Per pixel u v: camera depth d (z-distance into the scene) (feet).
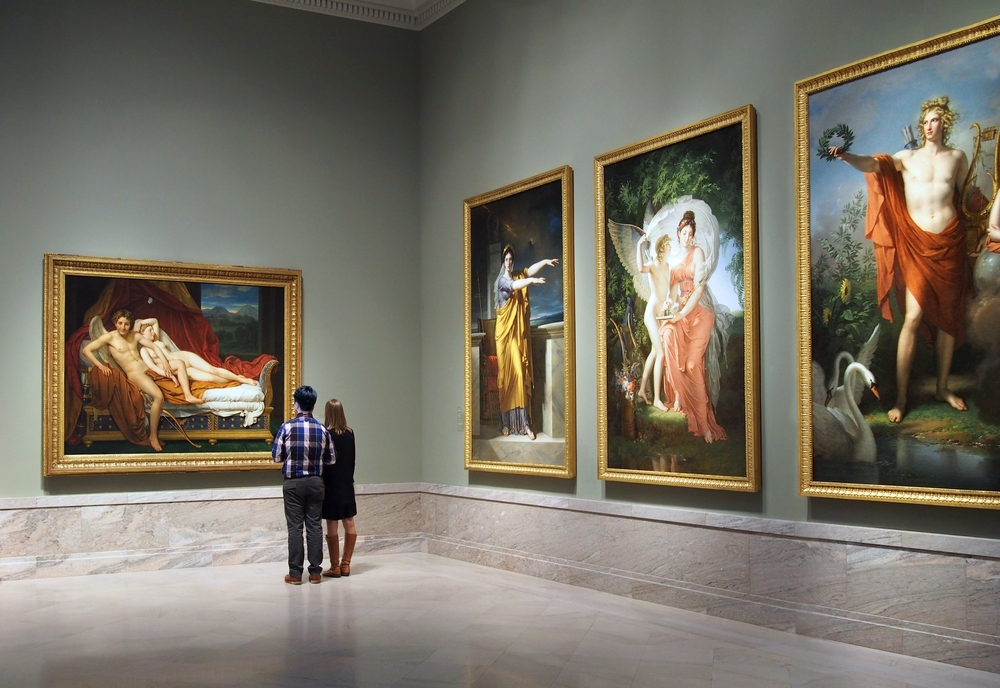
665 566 35.24
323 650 28.19
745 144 32.50
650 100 36.99
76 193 43.88
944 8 27.12
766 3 32.40
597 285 38.45
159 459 44.21
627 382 37.19
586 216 39.93
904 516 27.63
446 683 24.71
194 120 46.55
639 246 36.83
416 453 50.65
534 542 41.88
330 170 49.62
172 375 44.96
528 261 42.93
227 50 47.55
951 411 26.35
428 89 51.42
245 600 36.22
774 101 31.99
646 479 35.96
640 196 36.86
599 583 38.01
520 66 44.27
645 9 37.37
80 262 43.32
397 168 51.42
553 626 31.55
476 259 46.42
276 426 47.09
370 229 50.44
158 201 45.50
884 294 28.12
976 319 25.88
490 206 45.60
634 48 37.86
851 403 28.81
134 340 44.37
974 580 25.80
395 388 50.39
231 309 46.55
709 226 33.96
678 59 35.81
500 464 43.93
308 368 48.24
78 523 42.70
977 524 25.89
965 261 26.20
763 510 31.89
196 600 36.27
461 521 46.85
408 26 52.08
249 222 47.44
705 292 34.01
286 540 47.01
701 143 34.45
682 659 27.14
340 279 49.44
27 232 42.86
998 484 25.23
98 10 44.86
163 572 43.19
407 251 51.37
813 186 30.14
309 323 48.44
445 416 49.03
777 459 31.53
